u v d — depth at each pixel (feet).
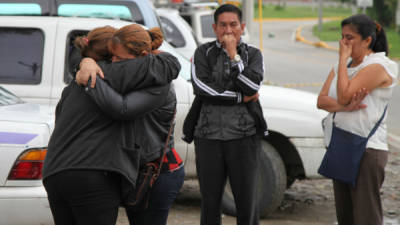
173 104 37.91
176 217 64.49
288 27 590.96
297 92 69.21
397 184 79.41
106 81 34.27
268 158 62.69
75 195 34.09
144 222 37.91
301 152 64.28
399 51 335.06
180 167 38.40
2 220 47.83
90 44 36.19
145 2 78.59
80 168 33.71
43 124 49.78
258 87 45.09
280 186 62.85
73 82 35.53
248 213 47.01
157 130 36.94
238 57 44.65
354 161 44.80
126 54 35.53
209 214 47.29
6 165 47.96
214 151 46.39
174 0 157.99
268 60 287.07
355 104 44.60
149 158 36.22
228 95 45.32
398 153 97.40
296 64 266.77
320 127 64.44
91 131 34.19
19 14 72.54
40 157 48.62
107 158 34.12
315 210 68.95
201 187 47.47
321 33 489.67
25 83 64.54
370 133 44.80
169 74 35.42
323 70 240.32
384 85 44.55
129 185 34.60
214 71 45.75
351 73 45.55
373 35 44.80
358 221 45.42
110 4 76.74
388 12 477.77
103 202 34.35
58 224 35.88
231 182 46.93
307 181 82.48
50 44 65.05
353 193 45.68
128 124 35.06
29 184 48.21
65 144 34.12
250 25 184.24
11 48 65.36
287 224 63.16
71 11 74.54
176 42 125.80
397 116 134.10
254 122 46.29
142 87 34.76
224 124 45.93
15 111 52.54
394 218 65.26
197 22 147.74
